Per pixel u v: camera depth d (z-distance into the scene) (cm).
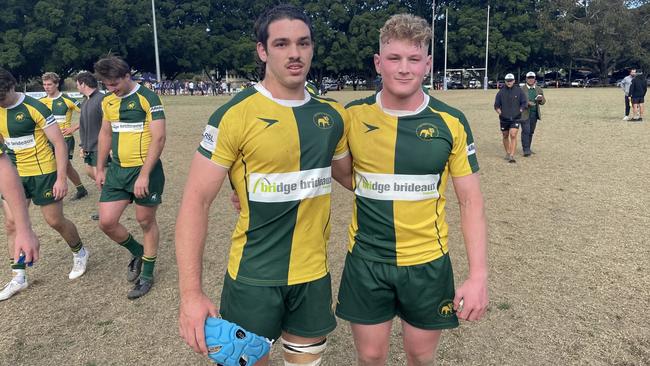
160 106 407
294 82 198
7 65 4466
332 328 225
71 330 351
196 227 194
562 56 5834
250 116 197
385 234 221
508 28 5631
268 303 207
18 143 408
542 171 872
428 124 216
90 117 683
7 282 434
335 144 215
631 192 705
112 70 392
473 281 210
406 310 228
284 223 206
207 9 5819
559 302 377
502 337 332
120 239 420
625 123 1555
